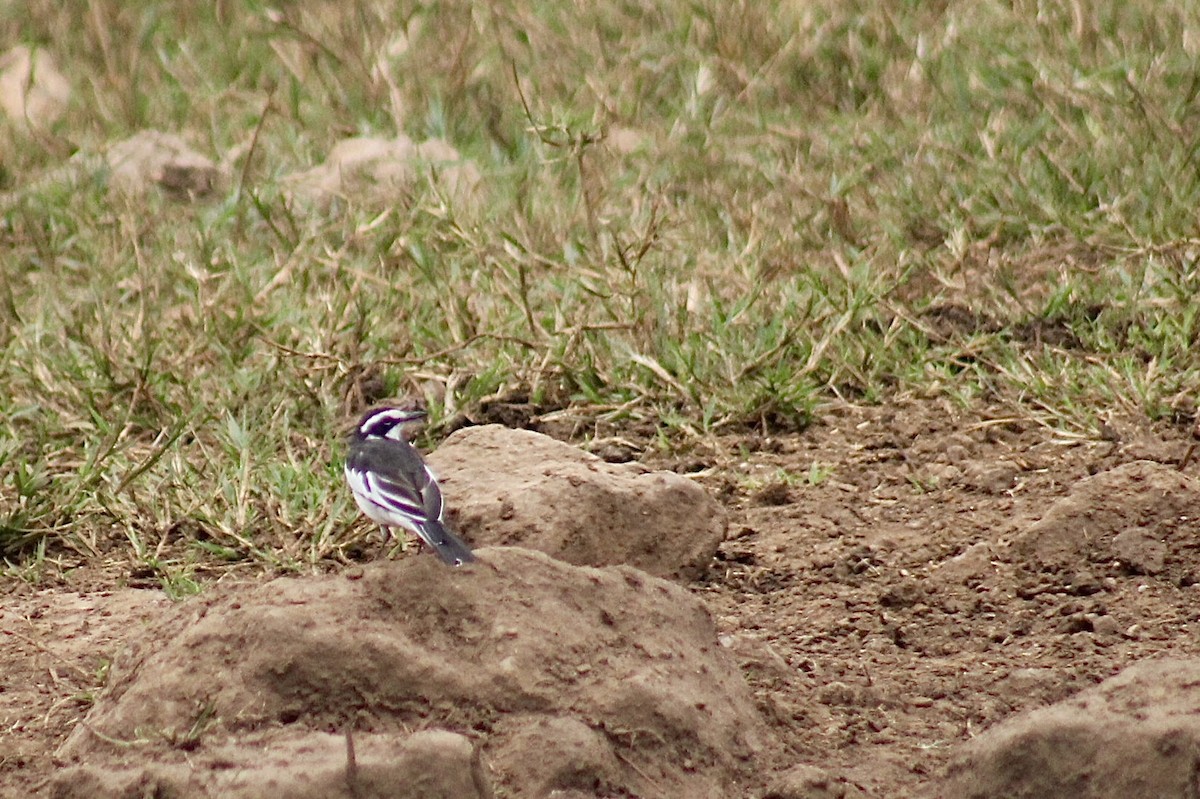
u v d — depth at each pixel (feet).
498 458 34.65
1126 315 45.34
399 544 35.55
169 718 25.13
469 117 64.54
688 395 42.73
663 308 44.93
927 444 40.11
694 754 25.32
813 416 42.16
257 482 38.73
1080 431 39.68
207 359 46.14
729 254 50.62
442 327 47.39
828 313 44.68
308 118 66.08
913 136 56.80
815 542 35.35
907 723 27.25
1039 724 23.39
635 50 65.98
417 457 28.40
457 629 26.03
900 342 45.47
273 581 26.94
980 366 44.21
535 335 45.62
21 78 71.92
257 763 23.43
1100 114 55.31
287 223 55.11
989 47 61.41
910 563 34.01
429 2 71.56
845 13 66.69
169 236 54.90
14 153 64.13
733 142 59.16
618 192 55.88
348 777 22.70
